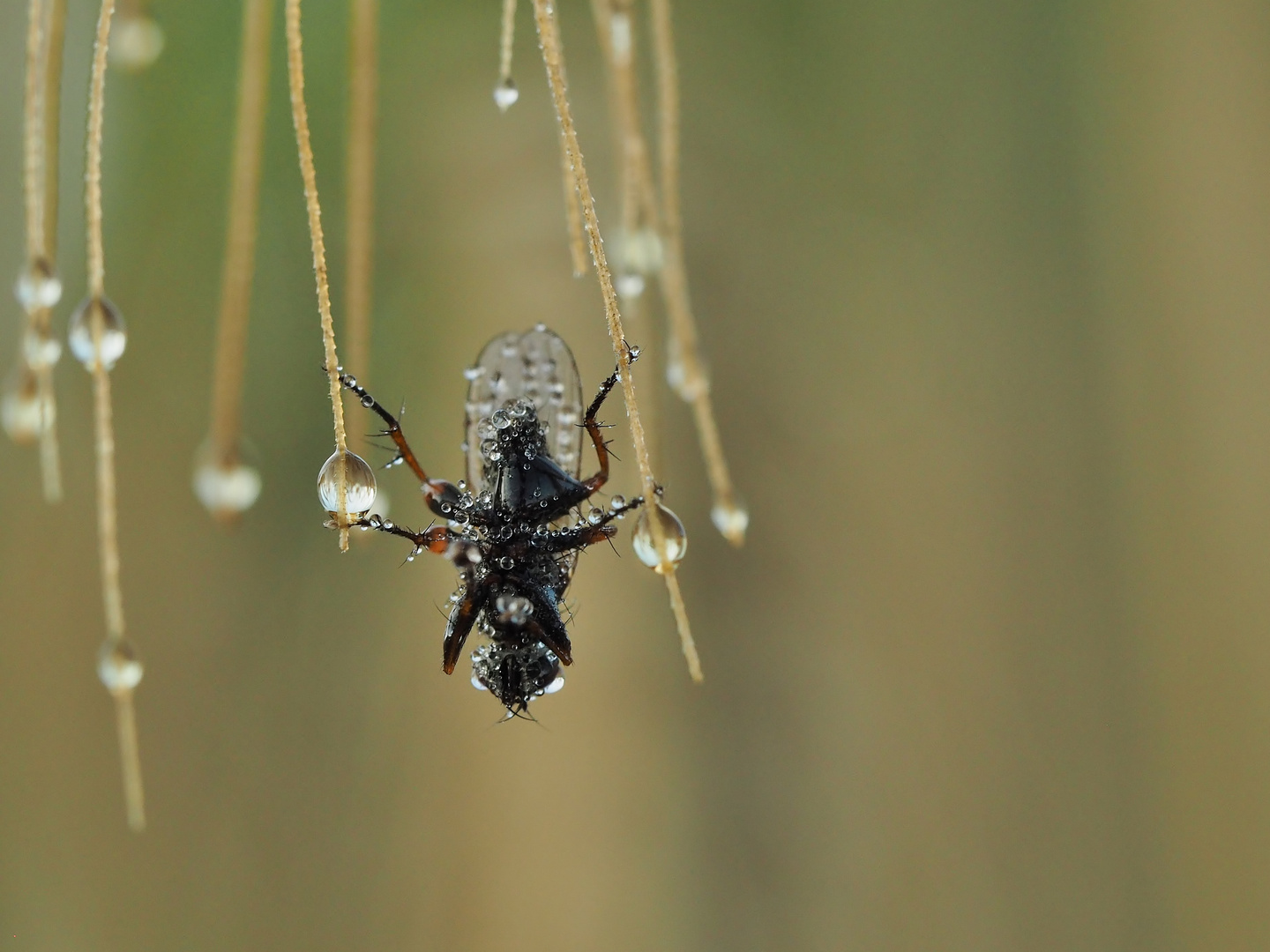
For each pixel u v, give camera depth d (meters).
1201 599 0.12
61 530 0.13
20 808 0.11
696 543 0.12
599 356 0.12
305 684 0.12
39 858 0.11
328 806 0.11
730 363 0.13
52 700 0.12
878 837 0.11
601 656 0.12
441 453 0.12
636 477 0.09
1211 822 0.12
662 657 0.12
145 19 0.09
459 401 0.12
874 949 0.11
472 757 0.12
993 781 0.12
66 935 0.11
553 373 0.09
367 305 0.09
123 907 0.11
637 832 0.11
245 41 0.09
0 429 0.13
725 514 0.09
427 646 0.12
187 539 0.13
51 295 0.08
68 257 0.12
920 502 0.13
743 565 0.12
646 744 0.11
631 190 0.09
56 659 0.12
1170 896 0.11
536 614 0.09
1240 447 0.13
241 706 0.12
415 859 0.11
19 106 0.13
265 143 0.13
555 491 0.09
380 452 0.09
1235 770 0.12
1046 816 0.12
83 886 0.11
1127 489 0.13
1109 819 0.12
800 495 0.13
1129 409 0.13
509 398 0.09
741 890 0.11
